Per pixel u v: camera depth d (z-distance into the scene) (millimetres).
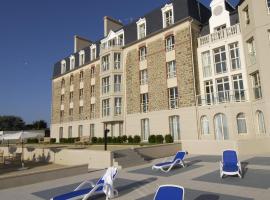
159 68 26172
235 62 21844
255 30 19578
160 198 6258
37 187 10773
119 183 10977
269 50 18891
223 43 22469
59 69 44562
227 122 20594
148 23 28109
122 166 15086
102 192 9055
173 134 24250
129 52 30062
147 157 18469
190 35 23781
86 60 37812
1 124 76000
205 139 21719
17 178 11047
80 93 38719
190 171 12922
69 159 18812
